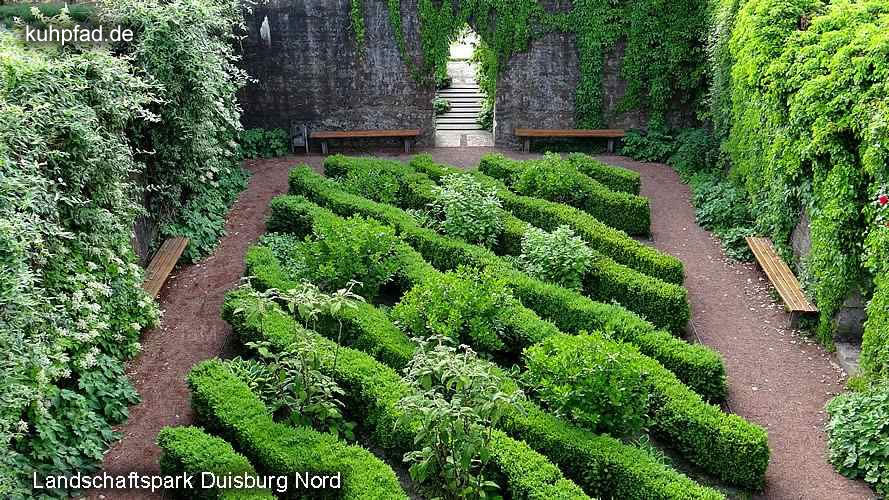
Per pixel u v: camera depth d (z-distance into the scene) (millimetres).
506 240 13023
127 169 10367
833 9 11688
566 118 19172
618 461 7844
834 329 10492
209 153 13547
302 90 19031
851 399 8984
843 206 10070
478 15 18406
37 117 8391
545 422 8398
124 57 10633
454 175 14117
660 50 18156
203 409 8664
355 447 7934
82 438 8367
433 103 19234
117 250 10180
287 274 11664
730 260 13180
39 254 8273
